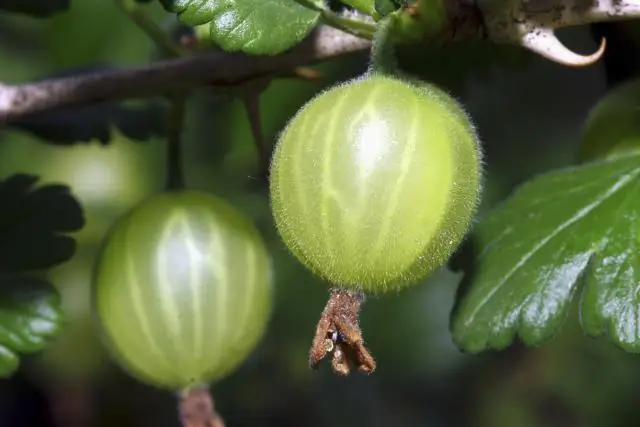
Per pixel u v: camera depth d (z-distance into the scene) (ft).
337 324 0.48
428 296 0.90
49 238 0.59
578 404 0.93
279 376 0.93
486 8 0.51
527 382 0.95
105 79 0.56
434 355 0.91
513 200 0.55
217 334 0.54
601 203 0.53
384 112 0.47
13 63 0.87
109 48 0.79
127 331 0.54
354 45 0.55
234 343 0.54
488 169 0.78
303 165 0.47
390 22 0.50
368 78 0.48
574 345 0.93
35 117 0.60
